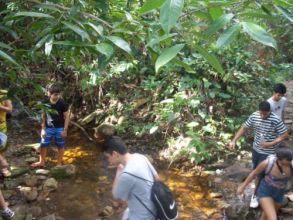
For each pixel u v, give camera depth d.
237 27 0.89
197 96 6.61
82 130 7.57
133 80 7.80
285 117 6.84
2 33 1.92
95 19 1.37
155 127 6.56
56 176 5.67
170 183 5.50
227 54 6.63
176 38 1.12
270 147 4.19
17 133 7.09
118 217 4.65
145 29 1.35
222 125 6.48
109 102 7.94
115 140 3.01
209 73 6.73
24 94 2.51
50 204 4.95
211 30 0.93
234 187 5.19
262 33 0.86
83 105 8.35
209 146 6.18
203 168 5.84
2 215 4.24
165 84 7.19
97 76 7.17
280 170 3.46
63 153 6.41
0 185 5.30
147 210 2.83
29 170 5.82
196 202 4.95
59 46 1.53
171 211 2.84
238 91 6.83
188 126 6.09
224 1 1.02
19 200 4.97
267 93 6.96
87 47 1.29
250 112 6.67
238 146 6.16
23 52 1.72
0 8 1.93
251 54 6.89
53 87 5.46
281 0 0.95
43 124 5.78
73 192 5.28
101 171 5.95
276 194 3.58
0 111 4.65
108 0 1.81
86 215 4.71
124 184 2.84
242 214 4.41
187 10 1.15
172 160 6.07
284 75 7.65
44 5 1.37
